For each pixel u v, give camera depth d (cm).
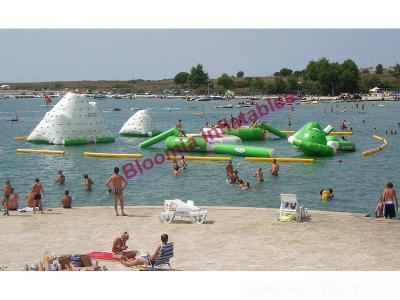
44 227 1797
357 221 1864
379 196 2795
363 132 7012
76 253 1488
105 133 5700
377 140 5934
